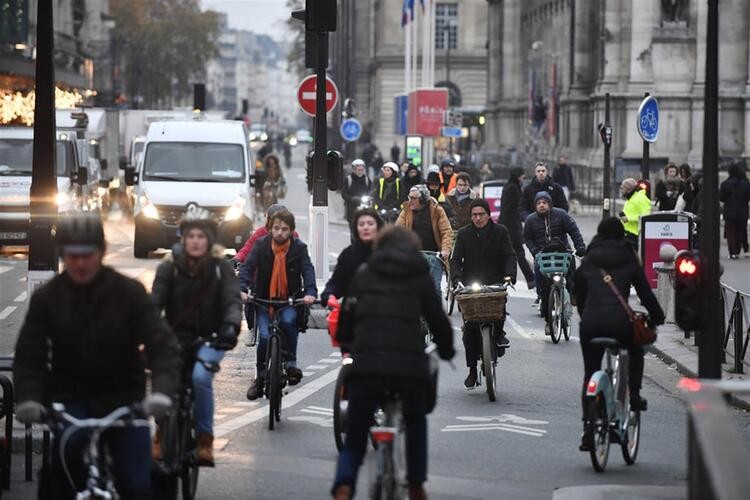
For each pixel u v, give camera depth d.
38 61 36.06
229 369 43.84
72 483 20.30
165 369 19.91
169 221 81.81
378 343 22.56
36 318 19.91
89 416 20.36
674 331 53.62
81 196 90.19
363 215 30.14
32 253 36.19
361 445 22.64
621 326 30.38
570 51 162.50
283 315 34.84
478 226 41.75
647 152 70.06
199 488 27.80
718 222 33.00
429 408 23.38
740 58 134.38
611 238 31.05
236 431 33.78
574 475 29.81
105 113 124.50
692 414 16.75
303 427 34.38
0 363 28.45
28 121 114.06
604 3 146.62
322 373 43.34
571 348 50.62
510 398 39.62
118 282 20.00
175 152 84.50
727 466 13.80
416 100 158.88
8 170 86.44
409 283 22.91
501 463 30.91
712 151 33.19
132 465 20.23
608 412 30.02
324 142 59.28
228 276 26.06
